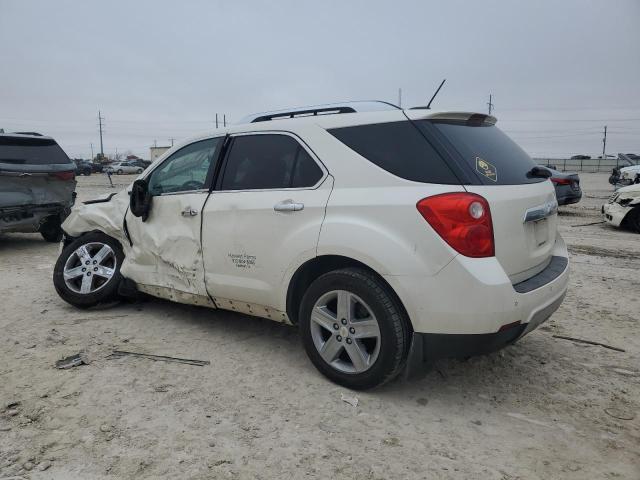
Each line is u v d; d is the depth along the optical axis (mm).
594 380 3566
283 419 2992
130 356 3861
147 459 2598
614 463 2629
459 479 2488
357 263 3254
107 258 4941
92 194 20828
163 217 4328
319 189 3377
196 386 3383
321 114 3799
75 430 2842
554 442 2811
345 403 3184
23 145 8258
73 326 4527
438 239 2865
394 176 3102
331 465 2578
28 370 3592
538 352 4043
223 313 4922
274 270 3541
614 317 4879
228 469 2531
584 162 61250
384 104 3678
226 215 3820
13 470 2490
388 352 3051
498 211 2941
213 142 4148
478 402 3246
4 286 5988
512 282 3072
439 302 2871
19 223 8102
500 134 3666
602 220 12227
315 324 3412
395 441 2795
